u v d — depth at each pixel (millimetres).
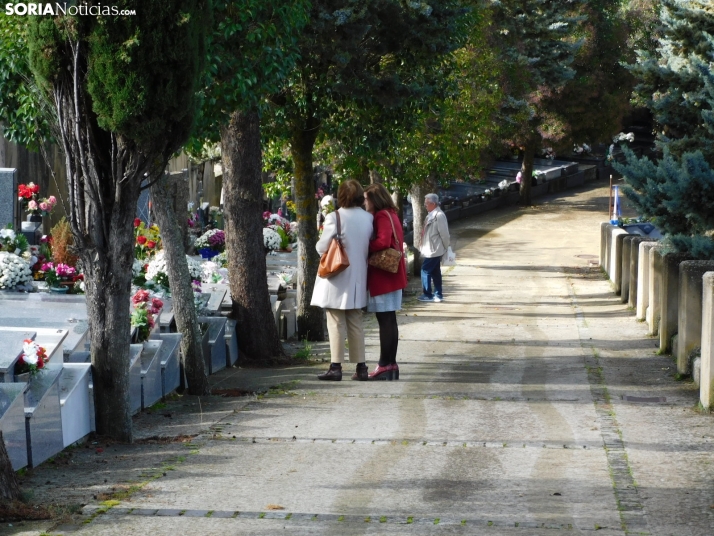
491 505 5699
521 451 7121
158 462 6895
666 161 14078
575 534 5156
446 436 7660
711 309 8664
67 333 8164
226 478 6340
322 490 6020
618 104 47250
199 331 10438
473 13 20109
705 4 17219
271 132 14391
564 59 41312
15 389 6617
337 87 13781
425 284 20031
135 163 7391
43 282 11828
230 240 13125
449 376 11047
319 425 8172
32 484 6254
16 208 14195
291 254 19516
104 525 5258
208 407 9438
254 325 13055
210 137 10992
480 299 20438
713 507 5680
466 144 24266
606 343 13828
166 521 5340
